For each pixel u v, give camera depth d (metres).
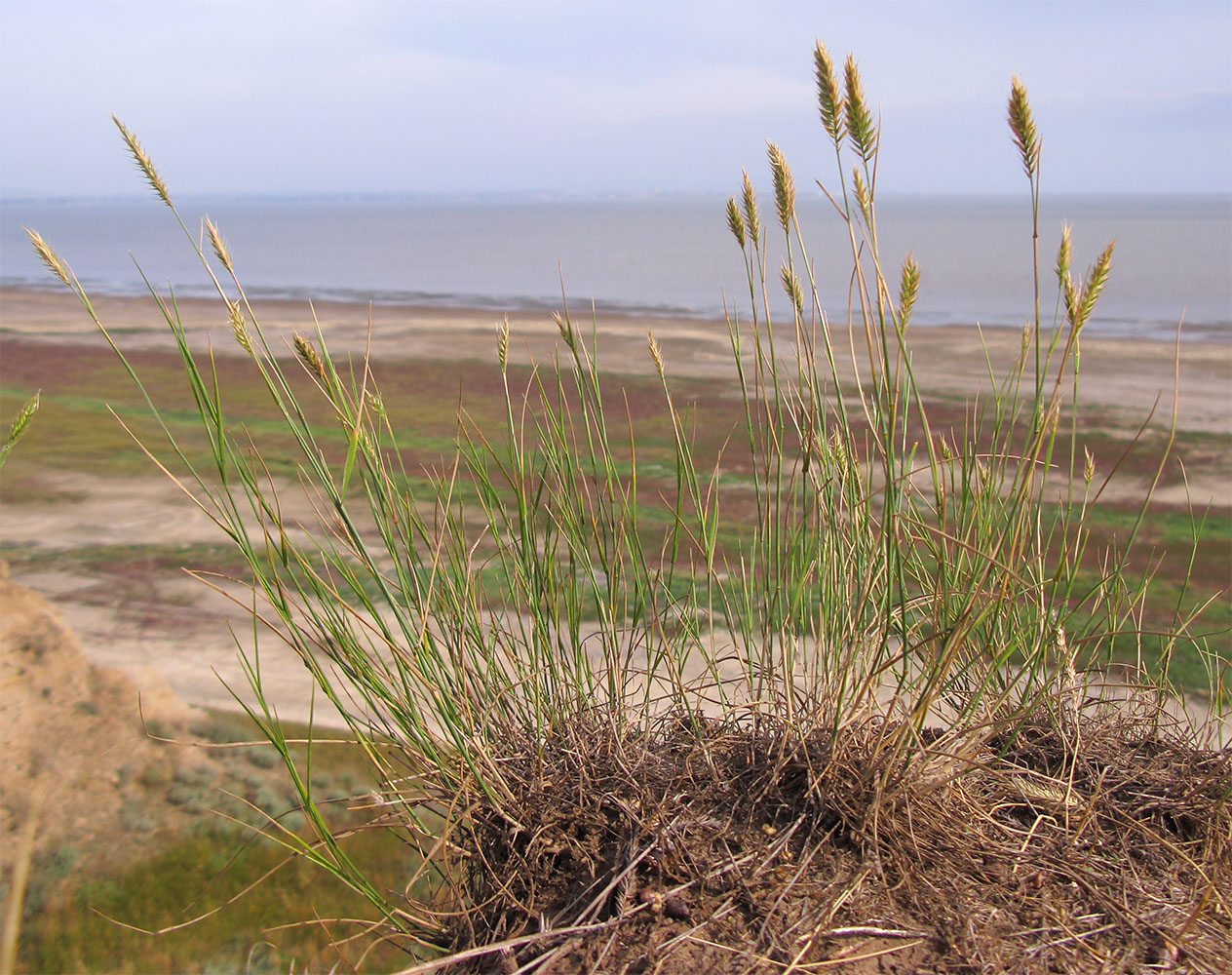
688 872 1.85
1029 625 2.20
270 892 3.75
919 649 2.20
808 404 2.20
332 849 1.92
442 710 2.03
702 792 2.06
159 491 10.32
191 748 4.72
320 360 1.94
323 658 6.17
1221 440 12.05
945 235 90.75
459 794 1.99
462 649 2.12
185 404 14.95
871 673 1.96
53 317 26.89
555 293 37.28
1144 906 1.76
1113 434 12.38
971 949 1.63
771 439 2.20
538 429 2.38
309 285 41.62
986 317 27.27
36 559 8.27
